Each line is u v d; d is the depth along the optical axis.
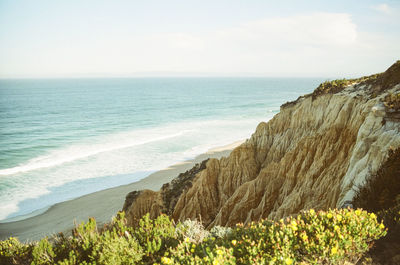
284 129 31.95
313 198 18.03
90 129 87.12
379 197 8.46
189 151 60.25
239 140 69.38
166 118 107.19
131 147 64.06
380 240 5.98
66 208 35.91
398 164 9.11
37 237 28.64
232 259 5.44
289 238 5.79
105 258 7.54
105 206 35.78
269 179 23.23
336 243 5.32
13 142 70.81
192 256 6.35
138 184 43.19
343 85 28.30
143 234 8.70
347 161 18.14
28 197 39.50
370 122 15.55
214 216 25.91
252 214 21.64
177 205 26.20
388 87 20.72
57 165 52.53
